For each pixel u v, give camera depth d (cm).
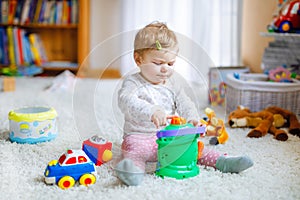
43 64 288
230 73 203
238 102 174
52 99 204
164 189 96
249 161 104
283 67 191
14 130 130
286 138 137
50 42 304
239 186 98
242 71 205
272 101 170
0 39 280
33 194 93
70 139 136
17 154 120
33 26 292
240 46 249
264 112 153
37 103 194
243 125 152
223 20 246
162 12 262
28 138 130
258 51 235
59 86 231
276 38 200
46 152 122
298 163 115
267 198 92
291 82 174
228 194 94
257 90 170
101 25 303
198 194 94
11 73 279
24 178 102
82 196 92
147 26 118
